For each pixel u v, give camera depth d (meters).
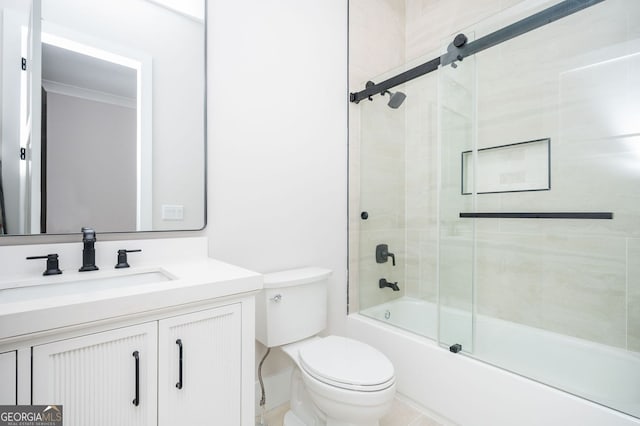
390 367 1.15
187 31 1.28
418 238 2.22
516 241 1.76
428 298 2.14
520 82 1.73
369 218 2.10
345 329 1.99
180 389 0.82
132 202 1.15
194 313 0.84
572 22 1.54
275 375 1.58
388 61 2.29
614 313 1.44
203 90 1.32
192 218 1.29
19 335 0.58
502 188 1.81
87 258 1.00
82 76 1.05
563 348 1.54
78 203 1.04
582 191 1.53
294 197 1.69
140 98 1.17
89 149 1.06
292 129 1.68
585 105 1.51
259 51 1.53
